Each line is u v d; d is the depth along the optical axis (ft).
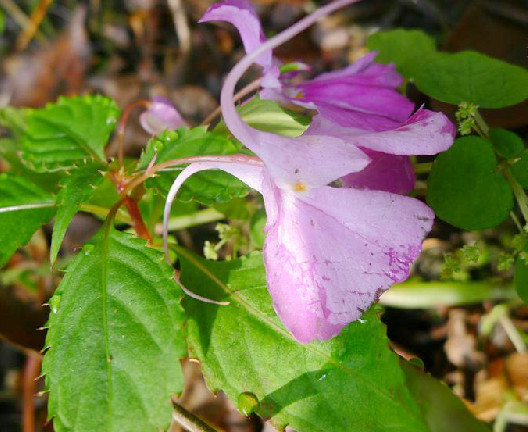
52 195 0.50
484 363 0.61
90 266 0.41
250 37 0.41
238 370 0.42
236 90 0.86
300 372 0.41
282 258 0.36
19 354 0.76
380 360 0.39
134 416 0.37
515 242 0.47
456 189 0.47
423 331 0.65
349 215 0.36
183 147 0.44
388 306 0.66
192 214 0.65
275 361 0.41
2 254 0.48
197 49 0.91
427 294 0.61
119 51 0.95
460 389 0.61
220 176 0.43
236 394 0.41
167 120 0.55
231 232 0.59
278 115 0.40
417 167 0.54
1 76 0.97
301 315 0.36
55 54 0.97
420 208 0.36
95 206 0.54
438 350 0.64
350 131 0.41
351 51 0.84
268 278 0.36
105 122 0.53
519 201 0.47
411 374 0.42
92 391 0.38
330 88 0.46
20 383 0.75
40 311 0.70
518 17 0.64
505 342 0.61
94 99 0.53
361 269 0.36
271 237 0.36
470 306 0.63
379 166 0.40
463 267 0.61
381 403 0.39
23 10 1.00
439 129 0.36
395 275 0.35
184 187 0.43
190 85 0.89
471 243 0.63
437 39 0.78
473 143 0.47
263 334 0.42
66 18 0.99
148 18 0.95
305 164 0.35
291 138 0.35
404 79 0.58
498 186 0.46
